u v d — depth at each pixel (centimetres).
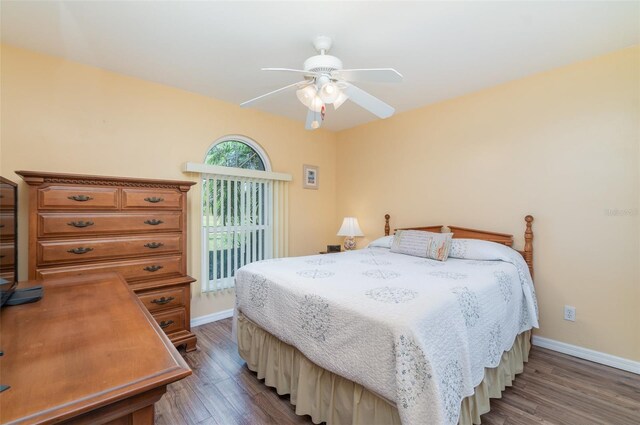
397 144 369
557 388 196
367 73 183
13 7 176
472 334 155
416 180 349
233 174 323
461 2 171
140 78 273
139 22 191
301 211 404
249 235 347
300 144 402
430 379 116
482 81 276
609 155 227
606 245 229
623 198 222
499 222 283
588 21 189
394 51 223
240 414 173
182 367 80
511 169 276
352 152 423
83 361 82
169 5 175
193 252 305
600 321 231
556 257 251
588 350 236
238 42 213
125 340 95
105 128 257
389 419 130
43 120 230
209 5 175
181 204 255
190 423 165
